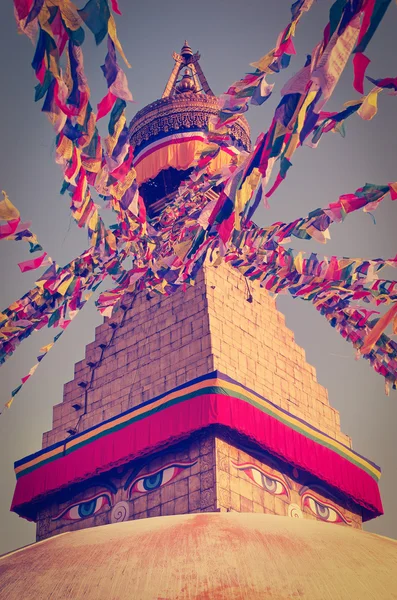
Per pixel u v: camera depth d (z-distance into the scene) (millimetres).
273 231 9984
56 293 10914
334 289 10797
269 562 11125
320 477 17891
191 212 12320
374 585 10812
